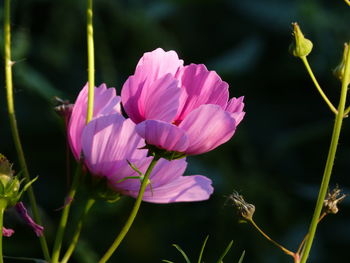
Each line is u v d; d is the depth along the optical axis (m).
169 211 1.74
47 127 1.81
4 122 1.81
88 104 0.89
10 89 0.90
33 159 1.79
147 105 0.87
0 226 0.87
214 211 1.73
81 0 1.79
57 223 1.69
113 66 1.90
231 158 1.81
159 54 0.87
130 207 1.70
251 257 1.71
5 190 0.87
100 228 1.68
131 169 0.89
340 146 1.95
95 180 0.90
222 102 0.88
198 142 0.86
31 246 1.58
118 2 1.89
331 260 1.77
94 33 1.83
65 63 1.86
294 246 1.72
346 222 1.80
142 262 1.71
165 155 0.86
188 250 1.74
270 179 1.84
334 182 1.90
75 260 1.58
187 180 0.90
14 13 1.74
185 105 0.88
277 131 1.97
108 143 0.89
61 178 1.79
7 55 0.90
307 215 1.79
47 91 1.68
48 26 1.80
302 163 1.93
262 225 1.72
